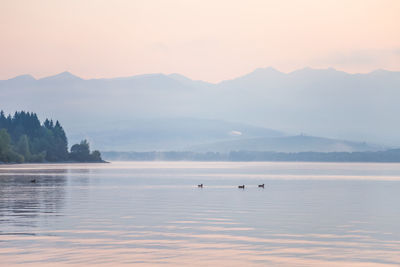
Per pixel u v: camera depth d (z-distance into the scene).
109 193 181.38
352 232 88.88
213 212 119.19
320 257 69.19
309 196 171.75
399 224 98.81
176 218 106.94
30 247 74.38
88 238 81.62
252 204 140.38
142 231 89.06
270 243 78.38
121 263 65.44
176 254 70.50
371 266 64.75
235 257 68.94
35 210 121.75
